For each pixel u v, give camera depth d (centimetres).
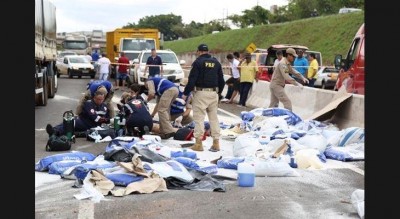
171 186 877
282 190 870
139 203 788
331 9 6800
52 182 907
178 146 1259
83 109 1365
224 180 935
